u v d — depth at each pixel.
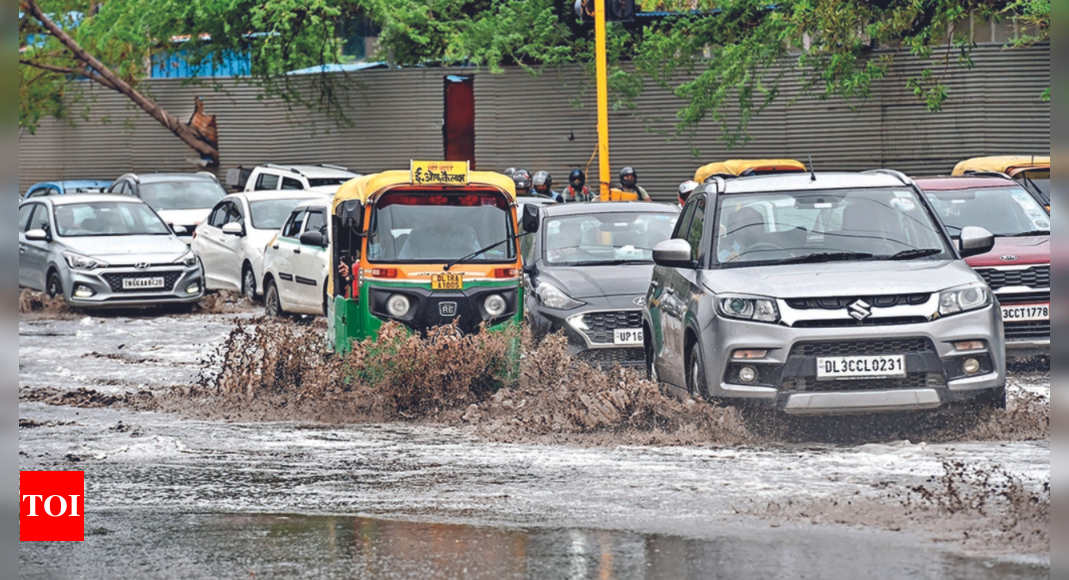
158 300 53.81
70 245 54.56
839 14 64.69
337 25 84.94
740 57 69.94
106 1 84.94
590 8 55.81
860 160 70.69
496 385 28.97
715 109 73.12
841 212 26.20
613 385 25.75
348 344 30.20
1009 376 31.70
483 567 15.05
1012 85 66.81
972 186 37.75
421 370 28.30
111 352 41.16
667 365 26.77
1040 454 21.41
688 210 28.89
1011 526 16.28
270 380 30.92
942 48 68.06
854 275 23.73
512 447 23.78
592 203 38.50
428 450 23.69
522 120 77.81
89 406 29.75
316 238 34.91
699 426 23.78
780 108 72.19
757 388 23.05
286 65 81.75
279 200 58.28
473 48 77.69
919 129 69.12
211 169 87.94
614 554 15.51
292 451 23.81
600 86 55.84
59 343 43.69
